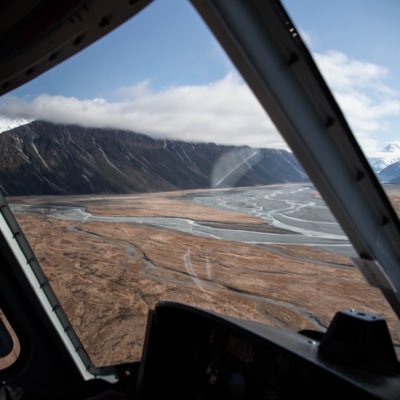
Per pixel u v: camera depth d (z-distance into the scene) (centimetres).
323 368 158
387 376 157
